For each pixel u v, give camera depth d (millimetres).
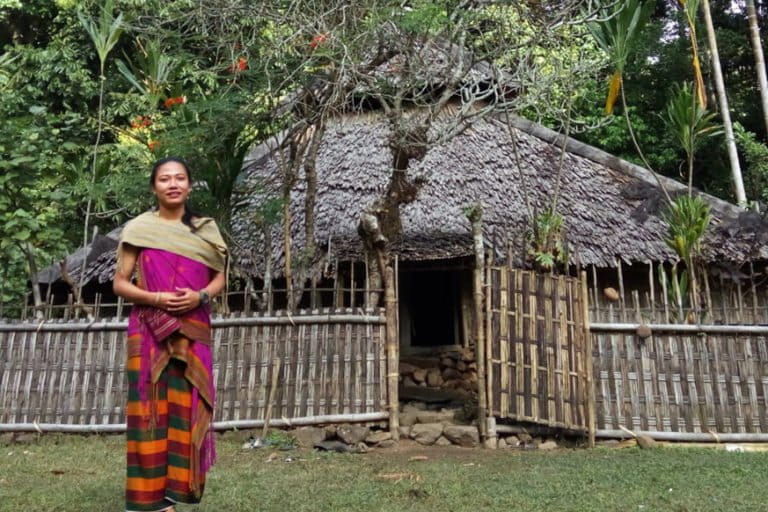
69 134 9727
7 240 6016
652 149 14453
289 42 5969
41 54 12125
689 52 14773
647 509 3512
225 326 5789
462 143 8336
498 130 8539
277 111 6586
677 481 4121
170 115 7152
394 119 6188
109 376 5848
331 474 4344
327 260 6816
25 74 12125
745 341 5719
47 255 7836
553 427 5535
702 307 6375
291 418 5508
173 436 2754
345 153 8469
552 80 6512
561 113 6887
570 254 7113
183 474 2725
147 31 6570
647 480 4152
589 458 4883
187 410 2789
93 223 9812
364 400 5508
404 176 6289
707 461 4723
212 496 3756
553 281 5805
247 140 6582
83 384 5836
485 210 7516
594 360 5691
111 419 5750
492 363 5496
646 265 7281
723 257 7008
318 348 5641
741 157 15047
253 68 6332
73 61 12297
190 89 8680
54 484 4105
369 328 5645
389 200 6258
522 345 5582
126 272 2850
